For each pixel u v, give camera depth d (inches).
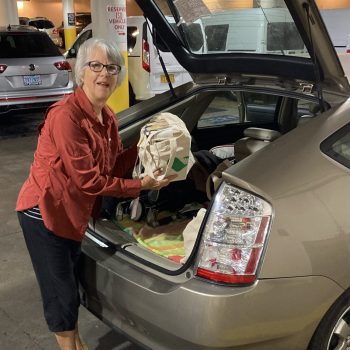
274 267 70.4
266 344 73.4
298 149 77.3
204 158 119.2
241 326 70.2
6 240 159.3
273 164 75.0
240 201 72.4
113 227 96.3
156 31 111.3
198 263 73.7
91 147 81.5
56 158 80.7
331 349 81.0
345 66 111.9
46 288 87.8
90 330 112.4
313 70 91.3
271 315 71.6
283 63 97.1
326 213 73.8
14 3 568.1
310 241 72.2
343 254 74.7
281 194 71.9
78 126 79.1
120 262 84.2
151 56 322.0
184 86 124.0
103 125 85.0
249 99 144.5
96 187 80.0
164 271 77.9
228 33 105.7
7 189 207.6
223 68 111.8
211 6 103.6
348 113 82.8
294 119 136.9
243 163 76.2
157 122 87.2
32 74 307.7
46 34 322.0
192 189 115.3
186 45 115.3
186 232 84.8
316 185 74.7
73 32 606.2
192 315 70.6
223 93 136.4
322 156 77.7
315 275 72.8
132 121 116.0
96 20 234.5
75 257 88.7
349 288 77.2
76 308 90.0
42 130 85.3
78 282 92.2
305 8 76.7
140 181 83.7
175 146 83.0
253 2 95.3
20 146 284.8
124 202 107.1
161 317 74.2
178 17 107.6
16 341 109.0
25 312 120.0
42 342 108.7
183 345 72.9
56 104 82.4
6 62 298.8
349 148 82.4
